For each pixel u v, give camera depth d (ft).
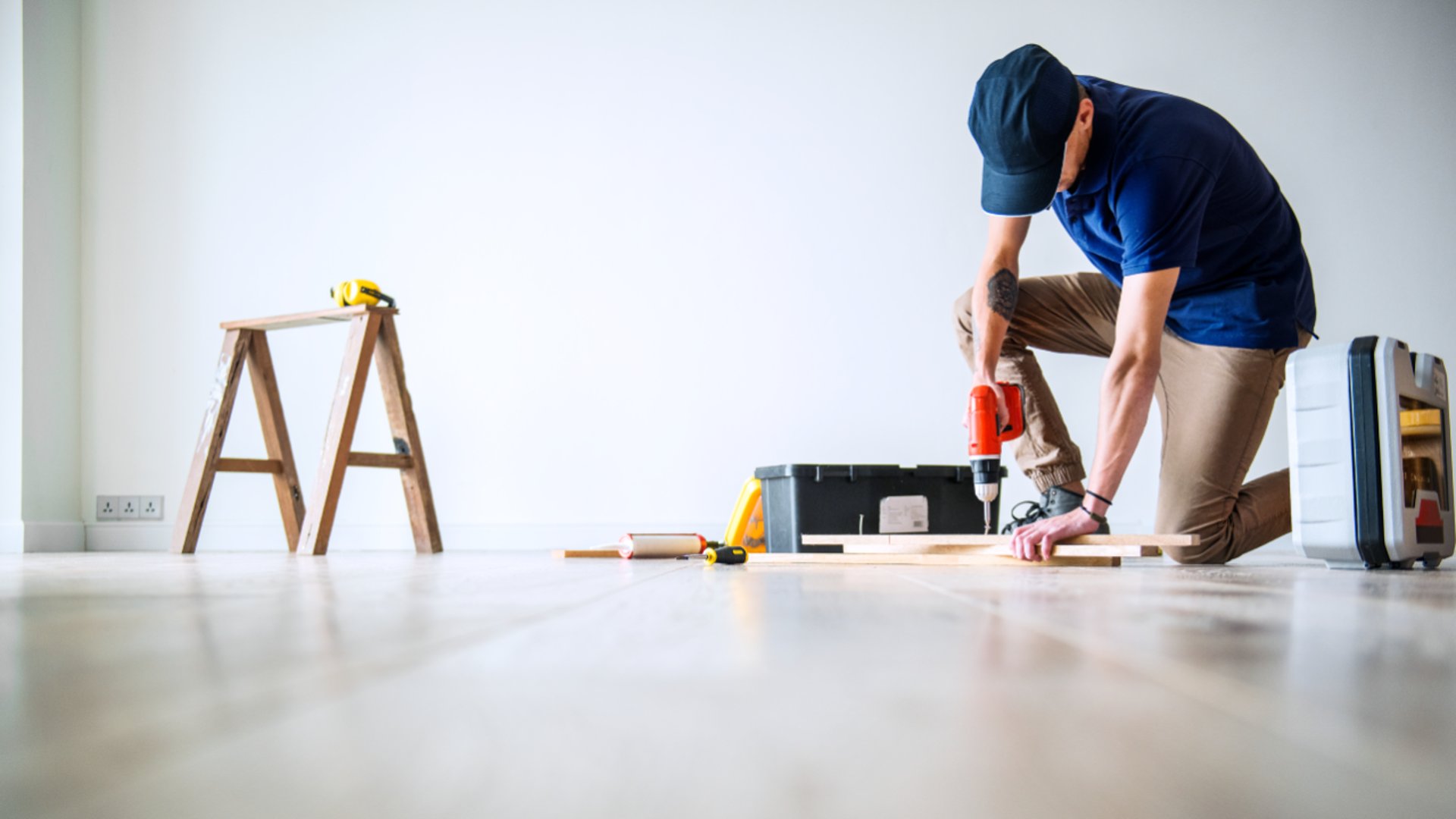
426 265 14.42
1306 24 13.26
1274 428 13.08
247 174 14.88
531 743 1.05
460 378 14.20
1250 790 0.88
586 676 1.55
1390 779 0.93
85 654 1.86
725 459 13.75
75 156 15.10
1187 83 13.38
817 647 1.96
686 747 1.04
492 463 14.06
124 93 15.12
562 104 14.32
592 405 13.97
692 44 14.11
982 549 6.91
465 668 1.64
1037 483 8.99
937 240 13.66
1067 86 6.36
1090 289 8.79
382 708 1.26
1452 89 13.12
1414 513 6.39
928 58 13.74
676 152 14.08
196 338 14.90
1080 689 1.43
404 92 14.62
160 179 15.05
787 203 13.87
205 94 15.01
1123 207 6.64
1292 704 1.32
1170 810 0.82
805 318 13.75
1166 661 1.75
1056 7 13.55
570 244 14.17
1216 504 7.98
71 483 14.88
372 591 4.00
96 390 15.02
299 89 14.83
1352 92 13.23
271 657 1.80
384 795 0.83
